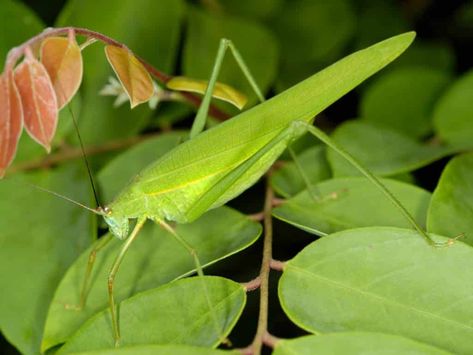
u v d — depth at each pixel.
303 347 0.17
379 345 0.17
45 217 0.22
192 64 0.24
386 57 0.20
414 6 0.27
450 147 0.22
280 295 0.18
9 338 0.20
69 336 0.19
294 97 0.20
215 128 0.20
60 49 0.18
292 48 0.26
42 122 0.18
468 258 0.18
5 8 0.23
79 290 0.20
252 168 0.20
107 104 0.23
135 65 0.19
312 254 0.19
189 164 0.20
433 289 0.18
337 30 0.26
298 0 0.26
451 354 0.17
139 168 0.22
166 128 0.24
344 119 0.25
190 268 0.20
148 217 0.20
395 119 0.24
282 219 0.20
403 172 0.21
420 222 0.20
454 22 0.27
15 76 0.18
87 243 0.21
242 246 0.20
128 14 0.24
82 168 0.23
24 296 0.20
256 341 0.18
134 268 0.20
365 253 0.18
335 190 0.20
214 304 0.18
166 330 0.18
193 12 0.25
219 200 0.20
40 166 0.23
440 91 0.24
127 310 0.18
